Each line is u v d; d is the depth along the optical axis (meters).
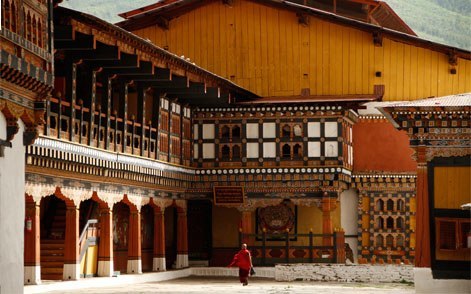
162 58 39.25
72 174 34.22
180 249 47.44
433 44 49.62
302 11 50.09
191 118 47.62
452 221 32.75
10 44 23.36
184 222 47.38
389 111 33.09
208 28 51.22
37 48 24.91
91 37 33.12
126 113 39.41
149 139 42.06
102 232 37.62
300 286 39.03
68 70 34.16
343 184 48.03
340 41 50.22
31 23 24.61
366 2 54.28
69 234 34.47
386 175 49.97
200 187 47.62
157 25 51.53
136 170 40.06
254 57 50.75
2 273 23.75
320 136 46.97
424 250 32.84
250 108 47.44
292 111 47.25
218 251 50.06
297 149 47.19
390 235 50.12
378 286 39.94
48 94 25.70
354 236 50.31
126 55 36.06
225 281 42.56
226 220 50.19
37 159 31.25
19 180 25.14
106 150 37.00
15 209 24.84
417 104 33.16
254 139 47.44
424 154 33.00
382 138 50.28
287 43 50.50
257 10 50.81
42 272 35.69
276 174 47.12
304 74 50.31
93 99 35.91
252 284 40.12
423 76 49.88
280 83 50.44
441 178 32.91
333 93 50.16
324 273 44.00
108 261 37.62
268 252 47.16
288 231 48.06
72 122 33.88
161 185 43.75
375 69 50.06
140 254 41.22
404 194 50.12
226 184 47.41
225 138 47.56
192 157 47.66
